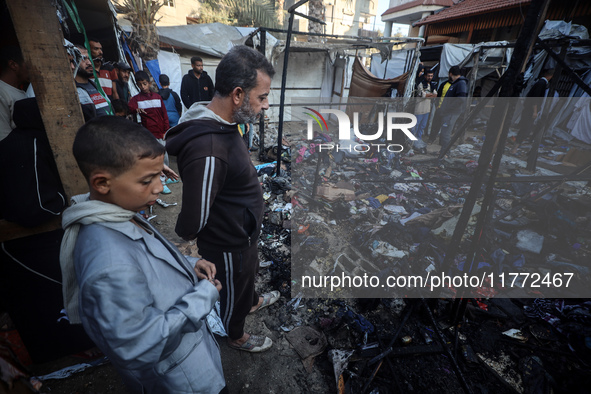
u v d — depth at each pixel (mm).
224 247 1416
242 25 10727
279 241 3137
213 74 8250
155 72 7059
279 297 2410
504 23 9508
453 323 2188
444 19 11594
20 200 1312
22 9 1100
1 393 562
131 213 780
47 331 1639
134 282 691
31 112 1315
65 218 744
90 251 690
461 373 1836
